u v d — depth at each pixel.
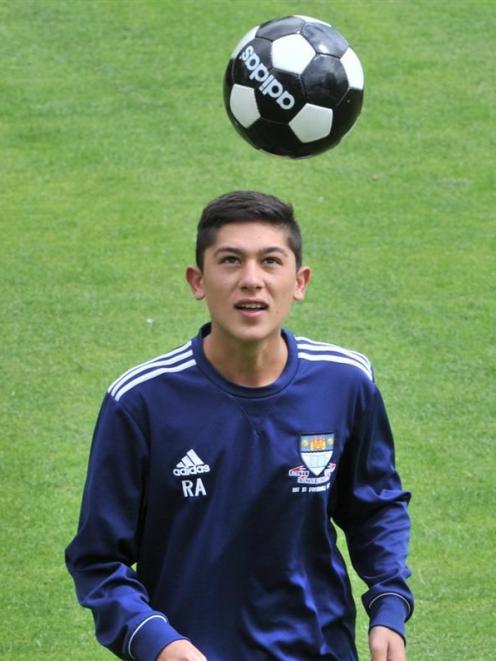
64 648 19.91
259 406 13.06
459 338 30.12
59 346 29.73
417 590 21.34
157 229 35.56
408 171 38.91
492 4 49.31
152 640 12.25
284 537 13.09
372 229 35.53
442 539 22.80
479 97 43.31
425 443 25.91
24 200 37.25
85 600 12.93
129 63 45.44
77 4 49.38
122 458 13.02
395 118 41.97
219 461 13.00
